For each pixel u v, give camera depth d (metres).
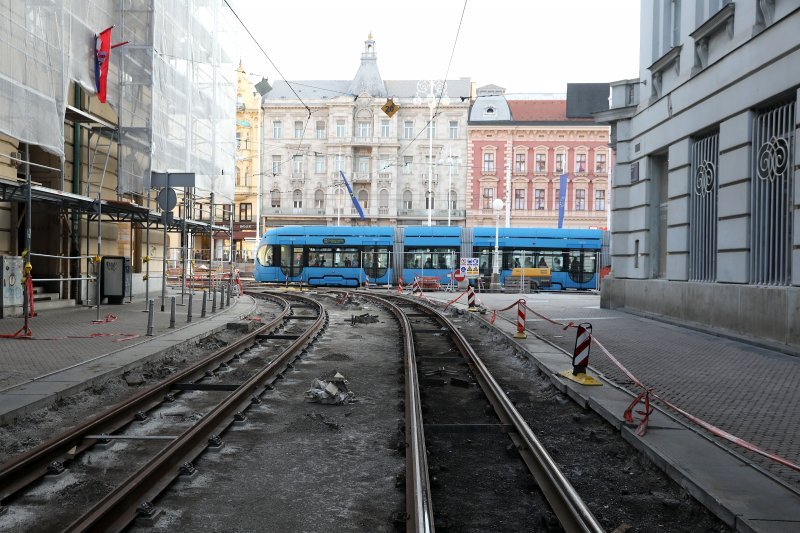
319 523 4.17
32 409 6.46
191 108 20.23
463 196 64.62
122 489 4.24
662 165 18.05
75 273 17.48
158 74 17.33
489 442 6.05
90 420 5.97
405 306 23.52
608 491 4.86
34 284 17.19
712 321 13.77
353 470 5.20
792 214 11.21
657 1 17.64
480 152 63.53
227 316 16.78
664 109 16.80
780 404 7.19
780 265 11.66
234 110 25.03
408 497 4.34
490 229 34.97
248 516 4.26
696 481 4.54
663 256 17.94
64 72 13.19
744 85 12.62
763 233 12.28
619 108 19.66
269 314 19.72
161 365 9.69
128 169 16.88
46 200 14.09
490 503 4.60
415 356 10.64
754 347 11.63
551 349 11.20
